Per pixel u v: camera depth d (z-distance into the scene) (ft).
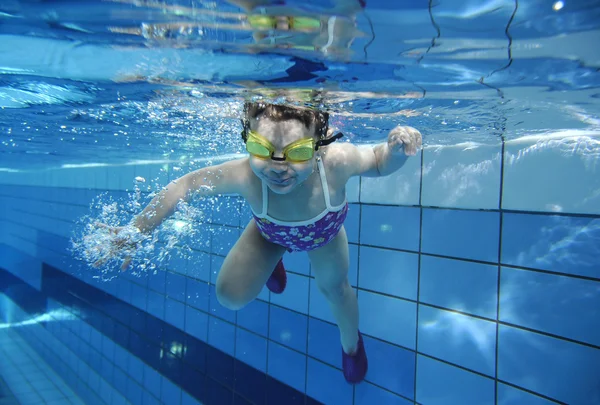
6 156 23.17
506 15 4.28
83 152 18.88
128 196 21.29
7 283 36.29
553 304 8.13
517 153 8.73
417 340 10.23
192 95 8.15
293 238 7.66
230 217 16.03
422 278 10.22
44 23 4.84
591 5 4.01
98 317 23.58
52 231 29.25
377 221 11.27
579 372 7.77
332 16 4.39
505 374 8.71
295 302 13.48
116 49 5.71
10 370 25.20
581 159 7.87
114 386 21.34
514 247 8.70
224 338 15.97
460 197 9.59
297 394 13.09
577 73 5.79
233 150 14.07
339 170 7.32
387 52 5.39
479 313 9.17
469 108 7.80
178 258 18.35
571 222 7.97
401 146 6.67
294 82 6.72
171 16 4.52
